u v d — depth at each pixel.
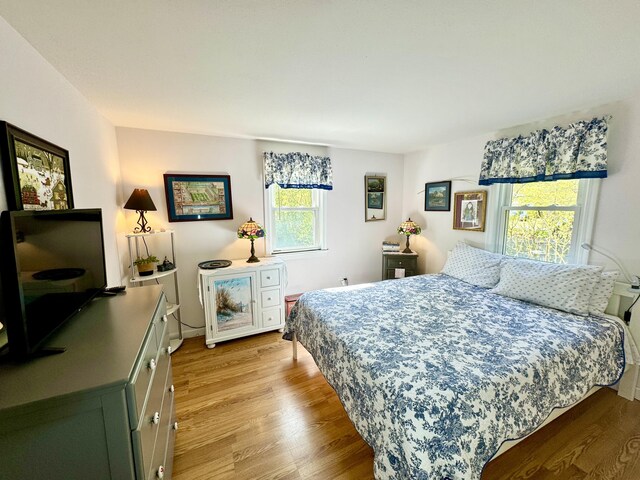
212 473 1.46
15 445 0.72
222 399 2.03
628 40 1.24
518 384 1.29
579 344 1.59
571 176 2.19
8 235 0.79
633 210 1.96
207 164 2.90
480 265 2.76
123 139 2.55
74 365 0.85
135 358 0.89
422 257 3.84
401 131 2.80
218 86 1.72
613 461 1.50
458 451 1.08
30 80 1.23
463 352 1.48
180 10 1.03
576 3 1.00
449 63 1.46
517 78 1.64
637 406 1.89
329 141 3.24
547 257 2.50
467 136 3.03
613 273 1.97
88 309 1.30
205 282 2.65
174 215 2.80
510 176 2.59
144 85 1.69
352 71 1.54
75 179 1.67
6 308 0.82
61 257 1.07
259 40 1.24
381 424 1.23
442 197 3.45
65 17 1.05
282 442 1.65
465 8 1.03
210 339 2.74
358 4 1.00
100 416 0.78
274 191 3.35
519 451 1.57
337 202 3.70
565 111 2.22
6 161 1.02
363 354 1.49
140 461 0.85
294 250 3.54
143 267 2.41
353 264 3.92
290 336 2.59
